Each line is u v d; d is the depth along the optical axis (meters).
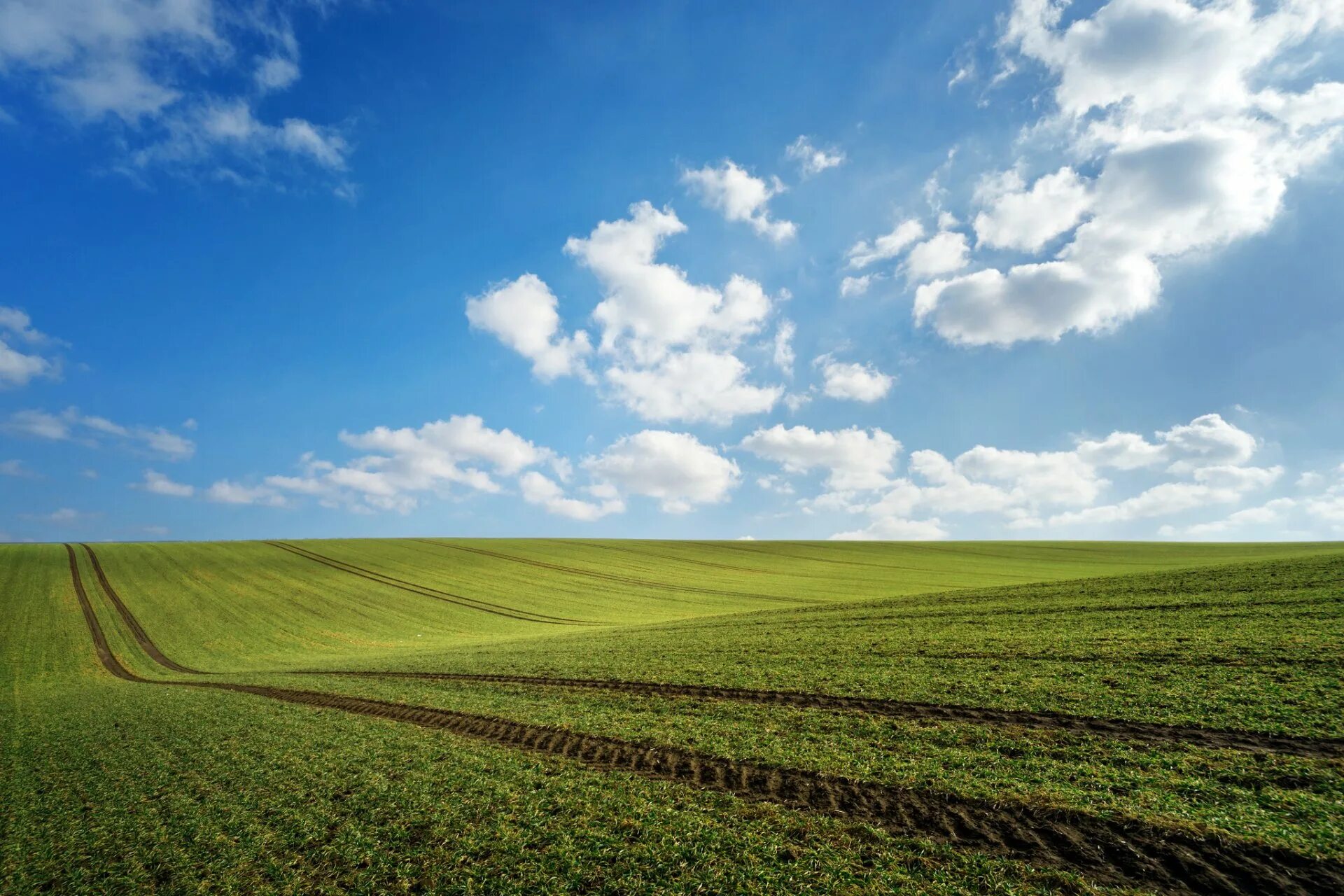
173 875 14.59
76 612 68.19
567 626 62.62
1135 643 26.06
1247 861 11.27
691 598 78.88
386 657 45.44
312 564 97.25
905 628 34.97
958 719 19.64
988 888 11.22
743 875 12.10
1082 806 13.43
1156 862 11.54
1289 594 31.95
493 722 23.80
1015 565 105.75
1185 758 15.46
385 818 16.17
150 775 21.67
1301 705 17.92
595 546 127.62
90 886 14.55
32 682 47.06
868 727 19.50
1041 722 18.77
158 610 69.81
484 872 13.18
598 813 15.24
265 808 17.64
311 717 27.42
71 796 20.48
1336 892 10.37
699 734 20.12
